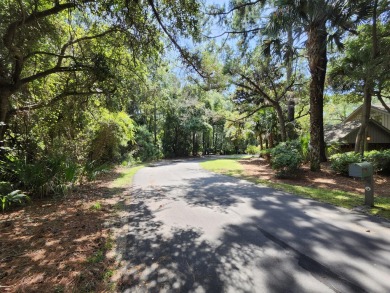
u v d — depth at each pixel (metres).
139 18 6.48
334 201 5.75
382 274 2.69
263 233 3.93
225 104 33.28
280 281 2.60
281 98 17.38
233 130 24.39
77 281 2.62
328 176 9.59
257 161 17.78
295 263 2.97
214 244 3.55
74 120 10.92
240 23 11.91
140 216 4.94
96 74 7.98
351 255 3.13
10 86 7.32
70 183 7.35
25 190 6.47
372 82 9.27
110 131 14.24
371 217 4.55
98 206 5.67
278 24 9.77
